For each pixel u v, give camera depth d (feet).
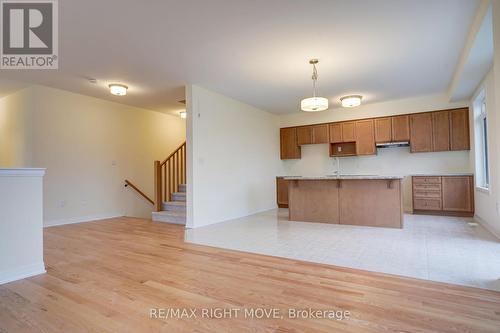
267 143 23.91
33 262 8.59
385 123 20.89
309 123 24.34
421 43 11.34
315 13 9.10
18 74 14.32
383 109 21.06
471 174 17.31
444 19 9.55
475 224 15.21
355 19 9.49
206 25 9.75
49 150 16.71
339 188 16.42
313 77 14.15
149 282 7.93
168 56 12.31
